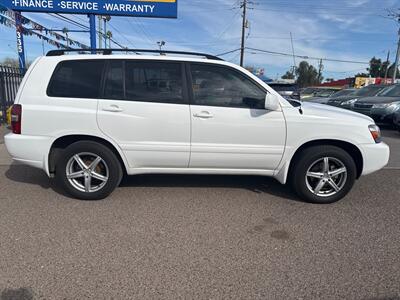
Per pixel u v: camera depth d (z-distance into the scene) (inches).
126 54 163.9
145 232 137.6
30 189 183.0
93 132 159.6
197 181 201.6
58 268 111.3
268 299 98.7
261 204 169.9
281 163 168.2
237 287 103.8
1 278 105.4
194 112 159.6
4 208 157.8
